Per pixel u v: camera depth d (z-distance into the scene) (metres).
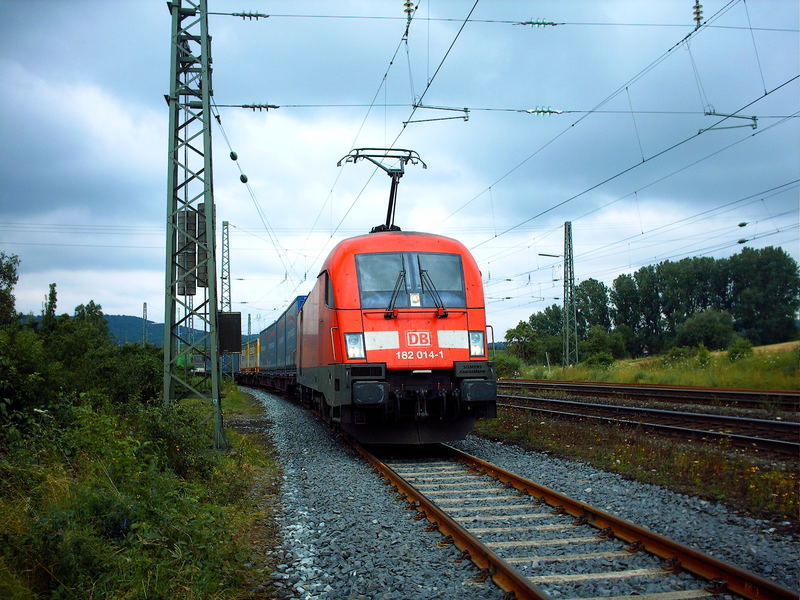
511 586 5.09
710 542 6.26
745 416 15.58
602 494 8.48
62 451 7.64
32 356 9.88
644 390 22.50
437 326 11.81
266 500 8.86
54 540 4.97
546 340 73.19
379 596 5.16
